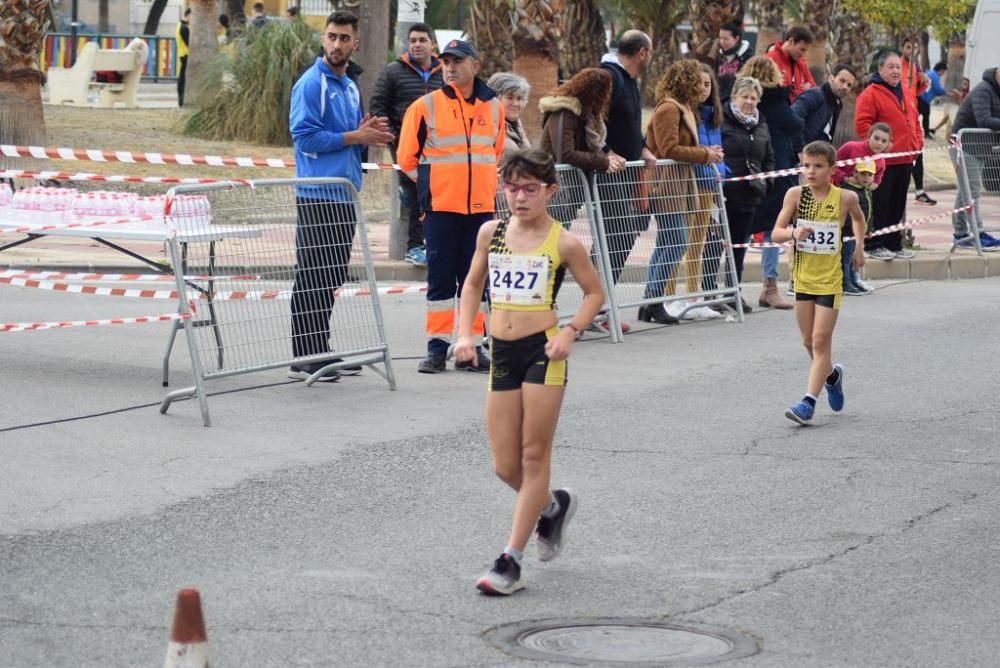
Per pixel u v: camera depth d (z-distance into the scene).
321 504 20.47
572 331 17.02
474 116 29.28
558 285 17.27
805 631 15.83
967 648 15.34
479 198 29.33
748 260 44.72
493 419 17.39
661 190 35.47
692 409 27.00
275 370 29.78
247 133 67.12
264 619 15.96
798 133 39.94
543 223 17.31
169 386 27.80
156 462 22.41
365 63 53.22
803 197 25.77
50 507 19.98
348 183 27.58
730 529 19.64
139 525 19.33
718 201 36.84
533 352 17.14
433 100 29.17
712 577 17.64
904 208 46.03
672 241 35.88
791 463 23.17
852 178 40.94
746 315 38.28
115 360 30.06
